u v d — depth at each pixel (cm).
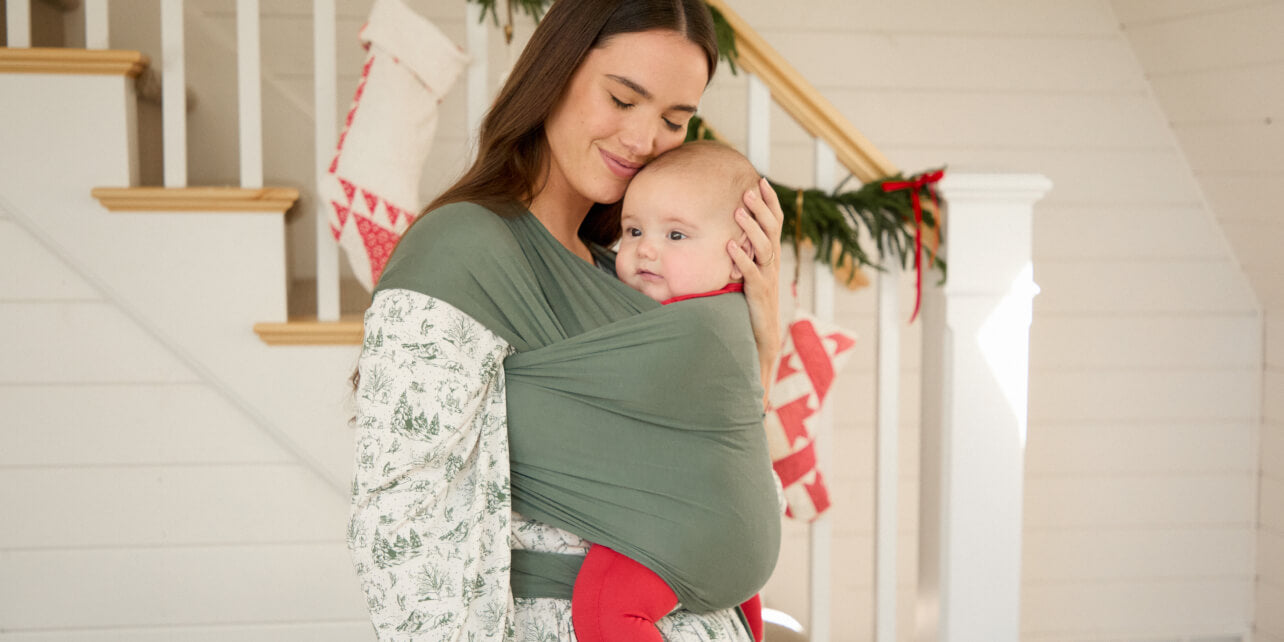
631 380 103
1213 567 283
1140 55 264
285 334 176
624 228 121
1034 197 179
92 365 178
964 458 181
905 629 280
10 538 178
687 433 106
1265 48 219
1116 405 277
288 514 183
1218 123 249
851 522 275
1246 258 270
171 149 178
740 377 110
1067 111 269
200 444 180
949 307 180
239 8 177
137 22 236
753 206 119
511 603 104
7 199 171
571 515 104
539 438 104
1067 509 278
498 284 101
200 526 181
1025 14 266
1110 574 281
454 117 260
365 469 97
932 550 188
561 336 105
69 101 172
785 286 259
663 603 104
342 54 258
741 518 108
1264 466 279
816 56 263
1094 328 274
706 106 258
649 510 104
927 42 265
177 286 176
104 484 179
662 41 109
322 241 181
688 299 109
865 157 188
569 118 112
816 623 194
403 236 107
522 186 113
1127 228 272
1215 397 279
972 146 269
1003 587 183
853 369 271
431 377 97
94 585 180
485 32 183
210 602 182
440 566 98
